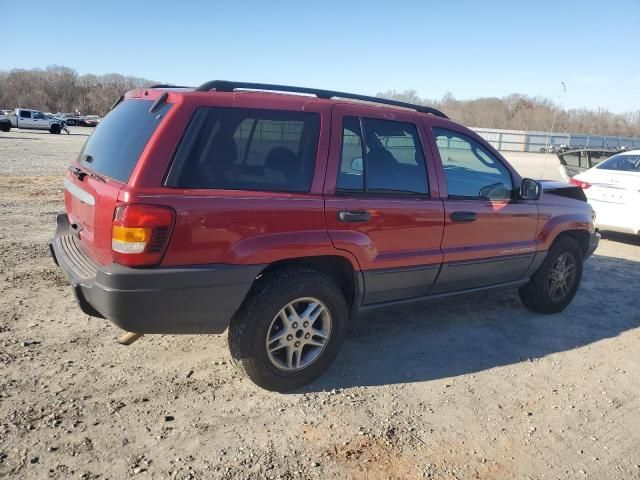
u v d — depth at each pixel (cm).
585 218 532
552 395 371
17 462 268
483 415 340
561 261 522
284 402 342
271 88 353
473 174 440
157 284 296
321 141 351
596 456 305
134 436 296
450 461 293
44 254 636
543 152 4828
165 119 307
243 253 316
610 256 802
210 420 316
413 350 430
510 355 432
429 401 353
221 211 308
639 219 804
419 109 425
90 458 276
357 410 337
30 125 4219
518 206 466
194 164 307
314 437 306
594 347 457
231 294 317
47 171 1532
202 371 374
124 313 296
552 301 523
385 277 386
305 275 343
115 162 326
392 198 383
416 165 402
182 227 298
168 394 342
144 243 291
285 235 331
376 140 381
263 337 333
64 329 427
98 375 360
